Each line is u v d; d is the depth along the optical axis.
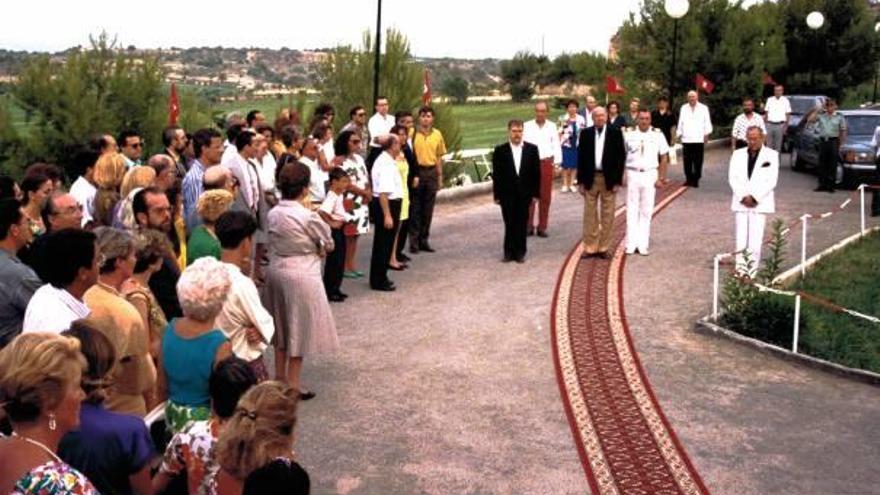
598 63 37.16
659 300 11.67
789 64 41.19
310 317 7.99
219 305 5.25
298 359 8.04
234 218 6.56
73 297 5.19
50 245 5.14
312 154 11.76
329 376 8.98
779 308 10.52
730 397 8.60
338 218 10.99
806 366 9.51
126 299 5.78
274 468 3.48
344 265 12.20
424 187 14.25
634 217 14.05
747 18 32.91
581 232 16.12
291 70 108.69
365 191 12.05
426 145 14.12
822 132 20.28
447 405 8.29
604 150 13.49
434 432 7.70
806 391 8.83
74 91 16.92
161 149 17.72
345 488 6.68
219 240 6.77
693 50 31.77
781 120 23.08
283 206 8.00
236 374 4.32
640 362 9.46
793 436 7.77
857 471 7.13
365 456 7.23
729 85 31.94
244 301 6.45
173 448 4.39
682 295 11.88
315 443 7.45
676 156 25.92
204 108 18.81
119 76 17.59
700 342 10.14
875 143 19.06
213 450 4.27
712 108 32.56
